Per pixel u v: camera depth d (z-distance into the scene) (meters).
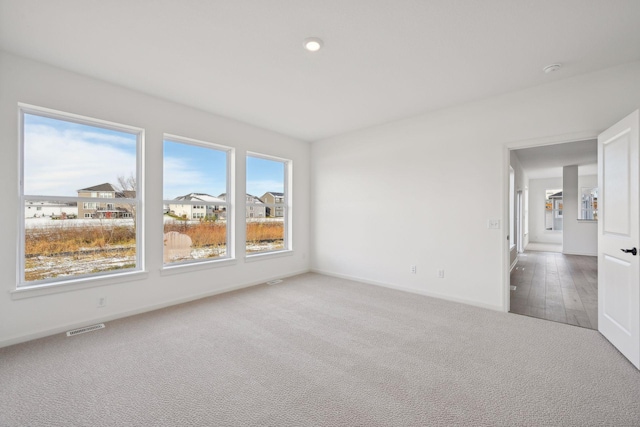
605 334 2.63
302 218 5.44
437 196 3.90
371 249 4.64
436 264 3.91
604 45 2.38
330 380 2.02
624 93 2.69
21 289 2.58
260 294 4.06
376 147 4.56
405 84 3.13
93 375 2.07
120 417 1.66
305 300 3.79
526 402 1.78
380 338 2.68
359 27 2.17
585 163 7.60
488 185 3.49
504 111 3.36
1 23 2.11
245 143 4.44
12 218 2.55
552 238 10.84
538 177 10.80
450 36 2.28
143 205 3.38
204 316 3.22
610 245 2.53
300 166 5.38
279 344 2.56
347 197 4.96
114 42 2.37
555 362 2.24
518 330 2.84
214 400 1.81
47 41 2.35
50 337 2.68
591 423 1.60
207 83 3.11
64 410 1.72
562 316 3.21
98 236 3.14
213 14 2.03
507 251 3.39
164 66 2.76
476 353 2.39
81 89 2.91
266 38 2.32
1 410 1.71
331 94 3.39
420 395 1.85
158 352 2.41
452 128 3.76
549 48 2.44
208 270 3.99
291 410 1.72
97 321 3.02
